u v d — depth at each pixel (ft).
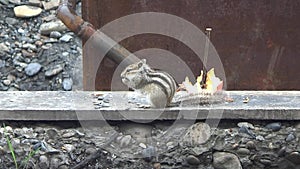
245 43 15.01
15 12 25.75
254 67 15.15
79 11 17.92
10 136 13.83
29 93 14.79
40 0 26.32
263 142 13.62
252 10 14.84
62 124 13.80
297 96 14.38
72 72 23.26
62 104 13.99
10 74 23.36
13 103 14.07
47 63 23.71
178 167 13.75
